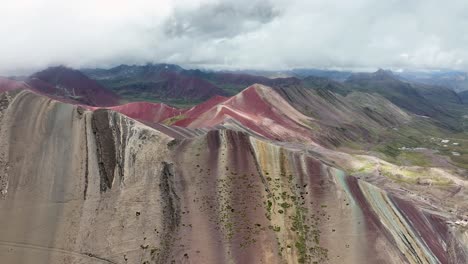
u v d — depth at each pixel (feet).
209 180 223.51
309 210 208.44
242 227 197.88
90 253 188.85
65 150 235.40
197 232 195.21
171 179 222.89
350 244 190.70
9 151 230.27
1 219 201.46
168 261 182.80
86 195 214.48
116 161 231.09
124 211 205.87
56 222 201.77
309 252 187.11
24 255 187.01
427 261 197.67
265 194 215.72
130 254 187.01
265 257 184.44
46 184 218.59
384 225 205.46
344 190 220.43
